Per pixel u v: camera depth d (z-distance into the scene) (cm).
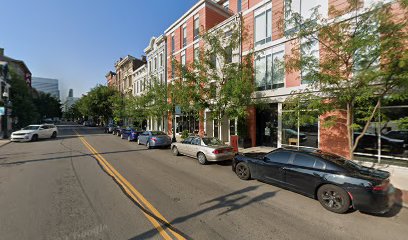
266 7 1388
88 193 581
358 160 970
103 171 819
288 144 1271
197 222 430
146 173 806
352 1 664
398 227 430
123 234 380
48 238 365
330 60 695
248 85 1086
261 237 379
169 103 1789
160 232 389
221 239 371
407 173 795
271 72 1359
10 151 1302
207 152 967
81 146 1552
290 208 511
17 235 374
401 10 686
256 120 1495
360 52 614
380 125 910
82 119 8575
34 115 3647
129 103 2684
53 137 2212
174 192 603
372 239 385
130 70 4241
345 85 658
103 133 3080
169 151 1365
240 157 766
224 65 1205
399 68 532
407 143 845
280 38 1286
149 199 546
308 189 556
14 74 3250
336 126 1029
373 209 454
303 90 1019
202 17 1925
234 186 669
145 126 3416
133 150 1397
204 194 592
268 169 662
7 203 509
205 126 1920
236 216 462
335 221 450
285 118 1184
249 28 1489
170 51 2505
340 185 491
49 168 859
